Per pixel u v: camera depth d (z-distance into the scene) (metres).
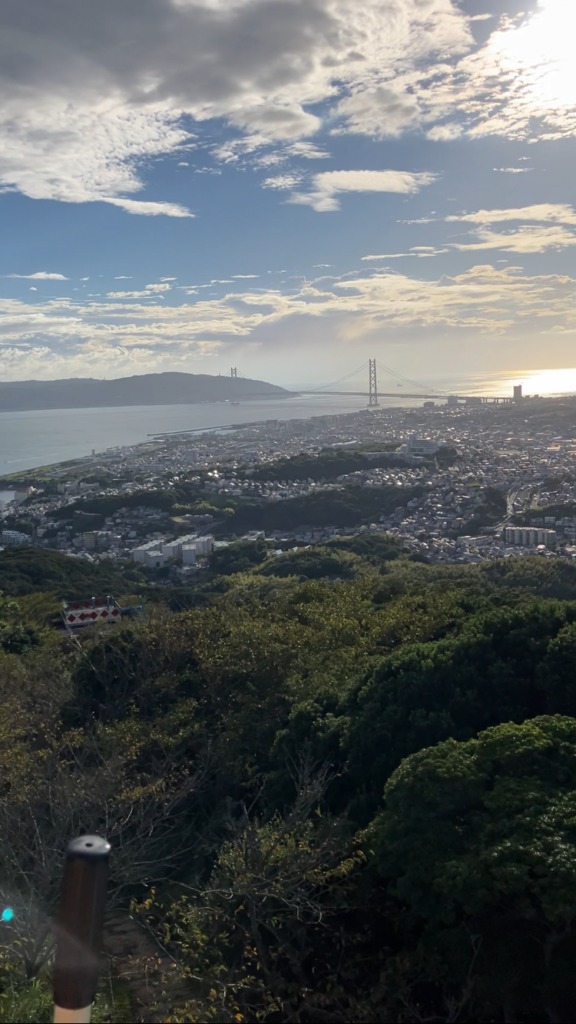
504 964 5.00
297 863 5.62
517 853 4.90
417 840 5.40
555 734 6.05
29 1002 4.80
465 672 7.60
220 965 5.06
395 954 5.60
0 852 5.91
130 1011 5.15
